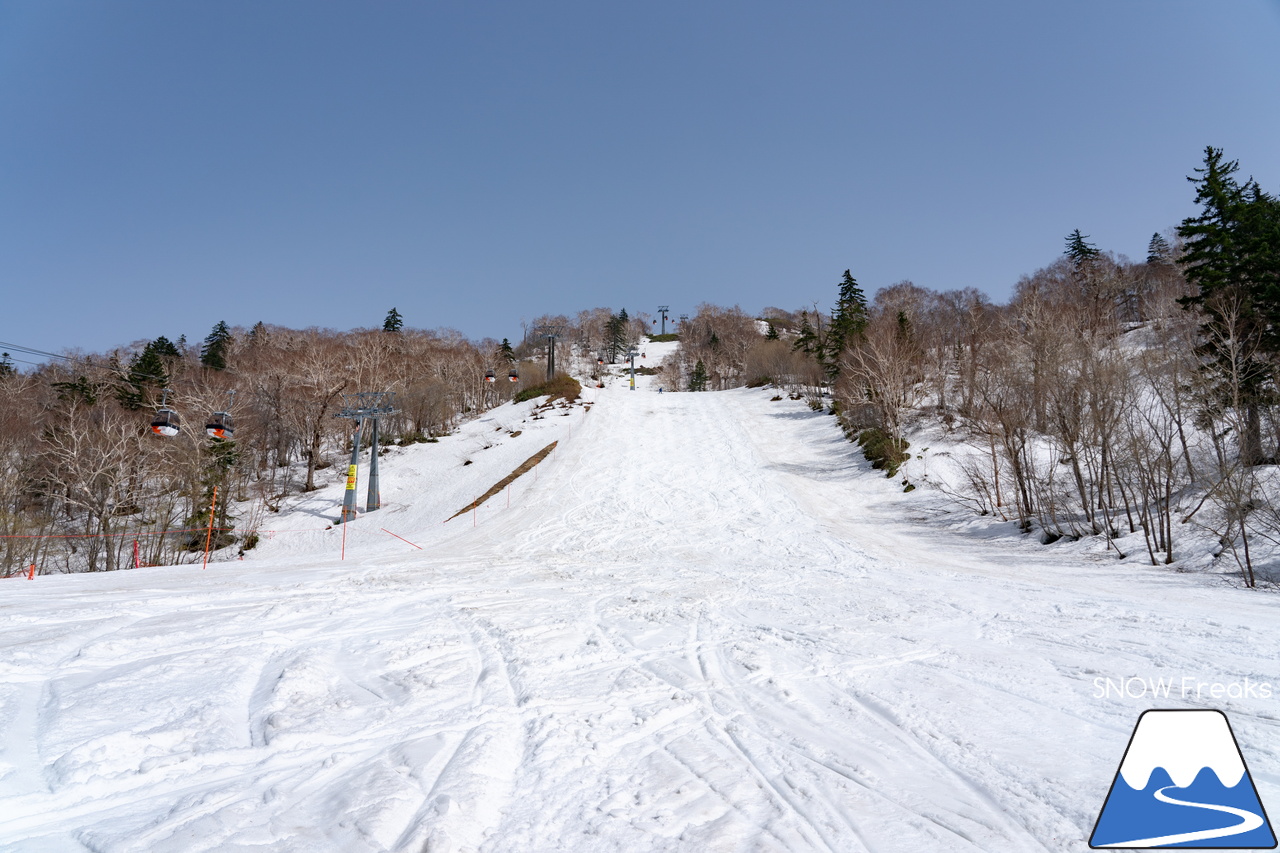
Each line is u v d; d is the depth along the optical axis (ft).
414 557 66.74
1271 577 48.39
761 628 32.83
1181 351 75.05
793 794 14.66
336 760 16.06
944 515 89.51
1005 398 84.33
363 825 12.66
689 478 115.85
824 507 96.58
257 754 16.37
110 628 29.84
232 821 12.93
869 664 25.79
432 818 12.89
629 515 93.15
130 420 116.98
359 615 35.04
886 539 75.87
